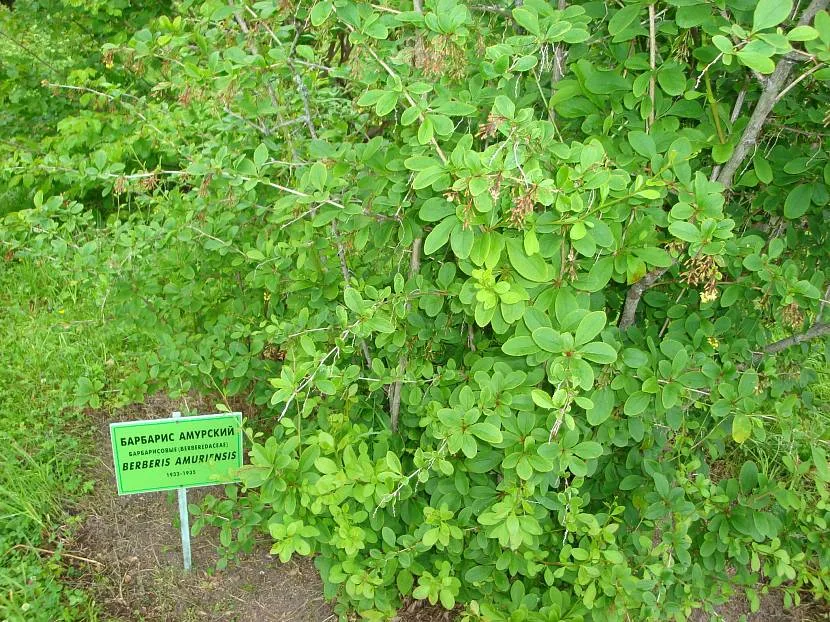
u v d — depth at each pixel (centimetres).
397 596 282
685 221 193
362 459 219
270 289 274
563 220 177
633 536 243
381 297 221
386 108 178
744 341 249
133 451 249
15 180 460
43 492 304
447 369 247
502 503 202
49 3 580
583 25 199
